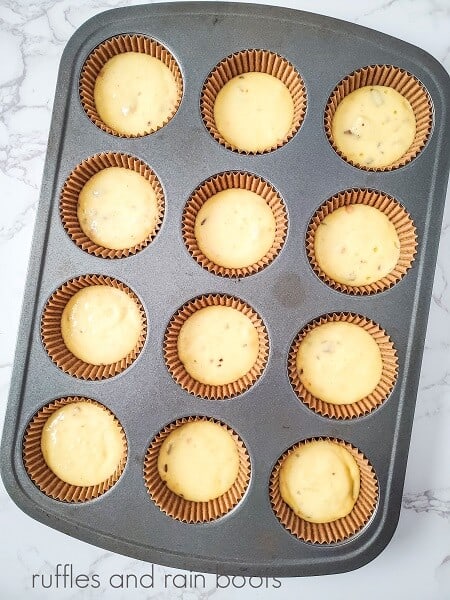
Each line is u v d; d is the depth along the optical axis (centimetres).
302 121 29
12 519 32
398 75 30
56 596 32
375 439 28
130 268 29
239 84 31
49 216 29
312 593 31
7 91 33
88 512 28
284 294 29
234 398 28
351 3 33
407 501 32
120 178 31
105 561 32
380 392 29
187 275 29
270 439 28
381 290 30
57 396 29
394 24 33
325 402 30
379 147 31
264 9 29
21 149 33
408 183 29
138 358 29
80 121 29
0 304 32
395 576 31
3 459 28
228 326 30
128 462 28
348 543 28
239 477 29
